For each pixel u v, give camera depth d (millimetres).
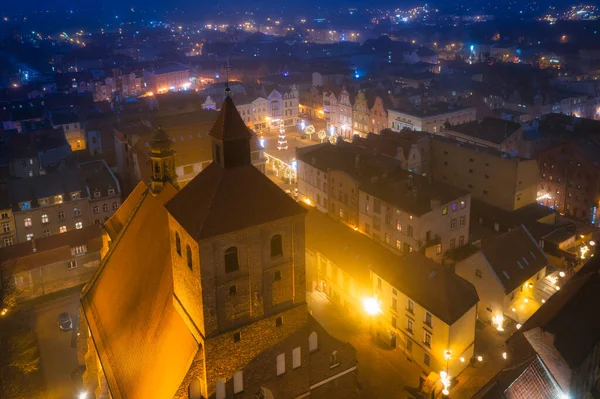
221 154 39031
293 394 45375
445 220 89688
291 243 41406
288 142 181000
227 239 37938
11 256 85562
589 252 91938
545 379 52438
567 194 119562
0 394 64312
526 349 56688
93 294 58156
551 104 184875
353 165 105688
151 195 54406
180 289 41375
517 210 106688
